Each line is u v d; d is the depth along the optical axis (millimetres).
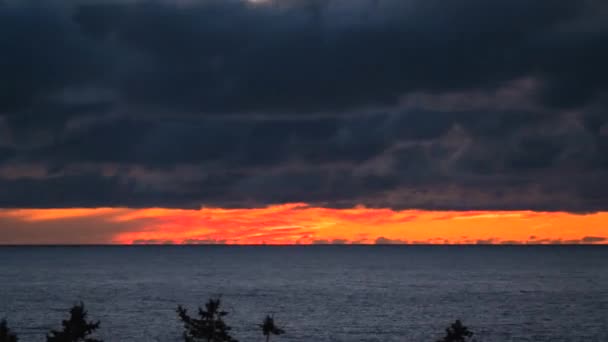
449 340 58594
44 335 152500
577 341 150875
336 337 153375
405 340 149500
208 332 58031
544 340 151875
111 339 148375
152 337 151000
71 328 53125
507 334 159250
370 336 154625
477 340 151000
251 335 156375
